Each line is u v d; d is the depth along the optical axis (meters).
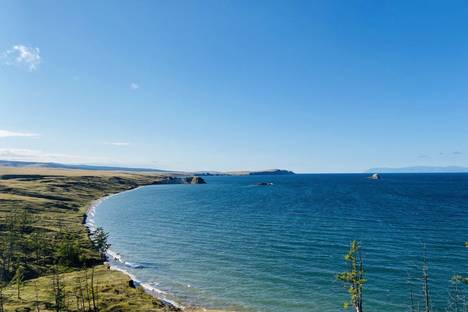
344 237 128.00
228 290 79.25
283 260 100.38
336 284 80.75
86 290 76.62
